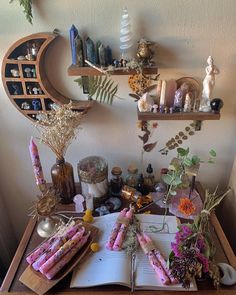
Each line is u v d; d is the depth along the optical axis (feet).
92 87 3.63
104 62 3.26
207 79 3.28
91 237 3.21
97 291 2.71
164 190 3.93
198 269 2.53
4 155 4.20
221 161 4.23
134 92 3.66
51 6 3.17
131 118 3.88
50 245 3.04
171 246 2.85
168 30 3.29
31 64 3.31
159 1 3.13
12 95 3.52
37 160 3.50
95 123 3.94
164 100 3.41
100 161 3.85
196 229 2.80
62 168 3.66
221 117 3.84
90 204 3.69
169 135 4.01
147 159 4.24
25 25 3.26
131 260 2.96
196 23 3.24
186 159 3.39
